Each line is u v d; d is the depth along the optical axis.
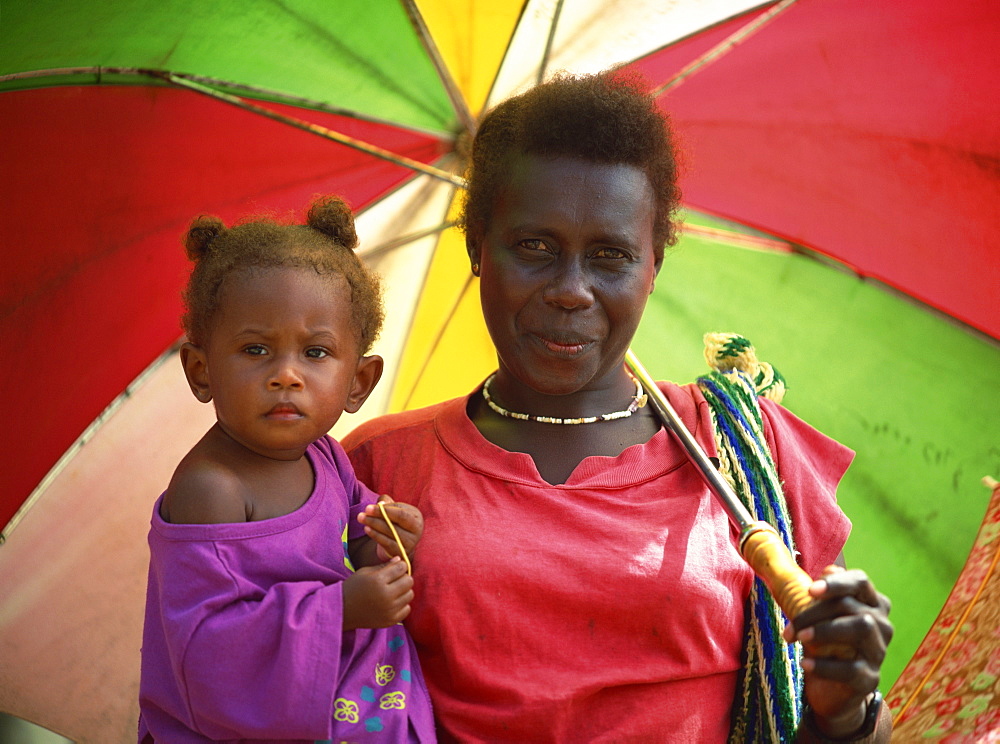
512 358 1.89
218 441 1.75
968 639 2.04
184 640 1.57
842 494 2.45
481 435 1.95
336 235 1.88
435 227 2.48
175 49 2.06
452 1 2.19
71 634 2.27
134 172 2.16
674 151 1.95
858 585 1.44
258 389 1.66
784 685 1.77
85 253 2.15
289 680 1.56
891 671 2.42
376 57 2.23
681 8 2.24
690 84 2.34
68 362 2.17
